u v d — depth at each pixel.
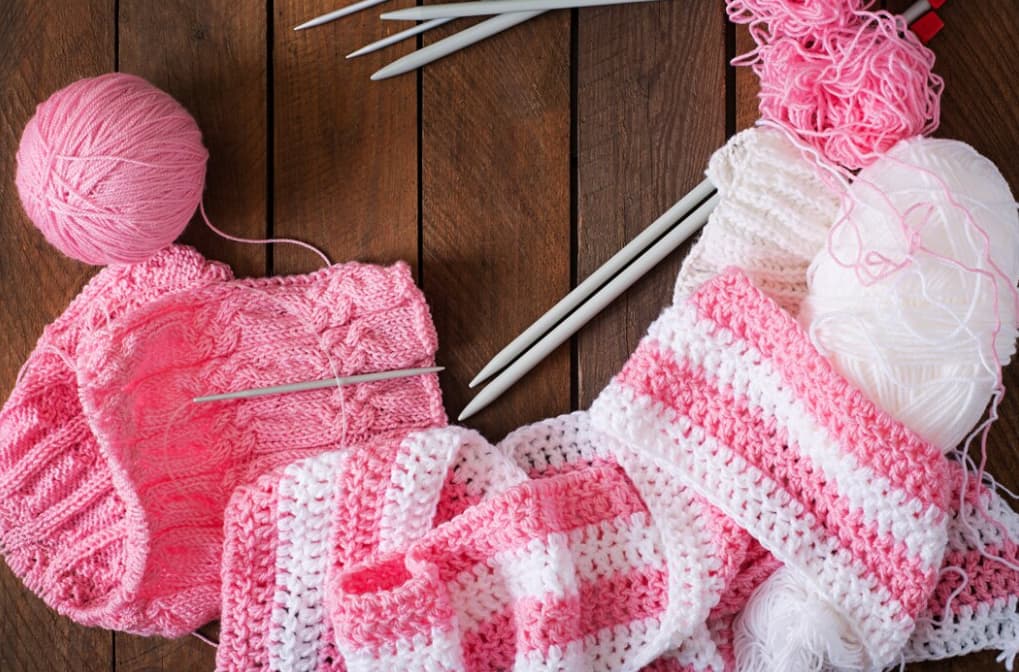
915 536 0.79
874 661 0.81
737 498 0.81
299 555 0.82
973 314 0.74
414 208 0.91
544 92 0.91
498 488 0.85
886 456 0.78
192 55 0.91
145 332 0.83
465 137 0.91
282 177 0.91
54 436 0.84
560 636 0.79
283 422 0.87
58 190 0.77
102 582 0.85
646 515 0.85
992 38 0.89
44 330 0.87
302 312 0.88
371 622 0.76
